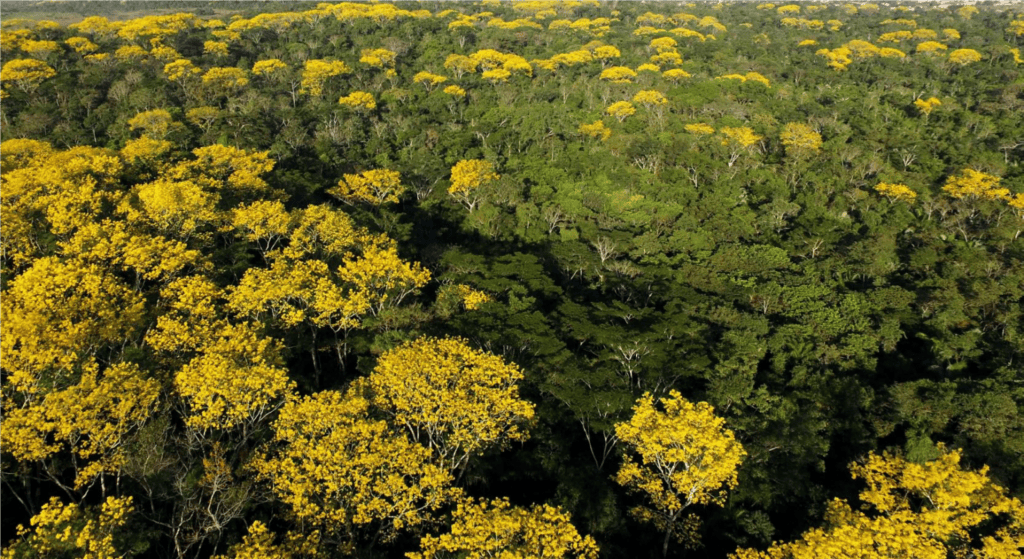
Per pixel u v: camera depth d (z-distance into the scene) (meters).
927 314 54.38
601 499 31.05
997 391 40.84
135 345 33.06
